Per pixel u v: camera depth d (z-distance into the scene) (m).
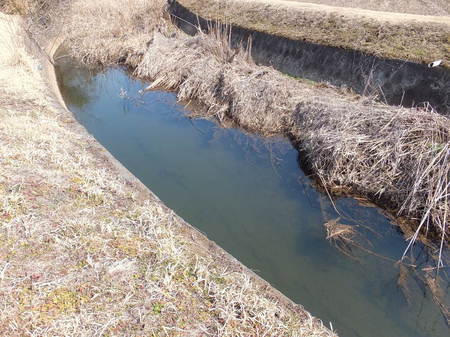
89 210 5.27
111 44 13.93
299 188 7.68
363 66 10.07
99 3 15.88
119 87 12.28
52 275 4.15
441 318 5.19
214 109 10.33
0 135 6.79
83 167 6.43
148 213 5.40
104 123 10.23
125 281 4.22
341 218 6.88
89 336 3.57
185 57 11.84
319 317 5.10
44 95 9.21
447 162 6.40
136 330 3.71
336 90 10.09
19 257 4.30
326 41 11.06
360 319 5.13
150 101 11.27
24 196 5.27
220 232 6.55
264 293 4.49
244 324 3.89
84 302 3.91
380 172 7.15
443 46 9.60
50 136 7.07
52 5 14.77
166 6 17.52
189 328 3.80
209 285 4.28
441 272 5.86
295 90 9.61
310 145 8.10
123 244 4.75
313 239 6.47
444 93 8.72
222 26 14.01
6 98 8.55
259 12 13.79
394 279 5.75
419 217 6.62
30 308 3.74
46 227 4.80
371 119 7.52
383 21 11.12
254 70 10.24
